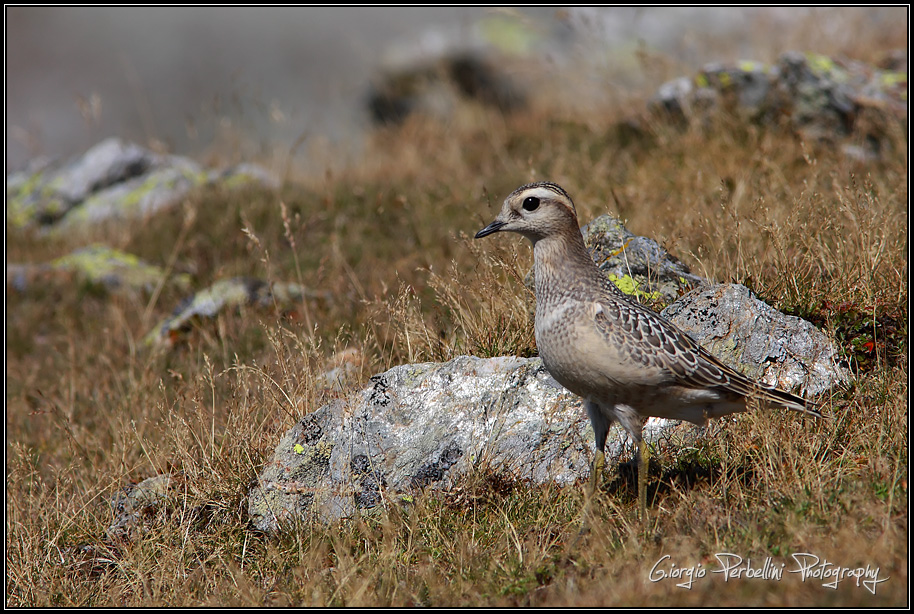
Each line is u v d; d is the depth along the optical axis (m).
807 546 6.82
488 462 8.91
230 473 9.85
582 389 7.96
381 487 9.09
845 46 21.89
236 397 11.12
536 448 9.04
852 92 16.73
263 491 9.37
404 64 29.00
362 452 9.30
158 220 20.52
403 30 40.88
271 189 20.64
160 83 47.78
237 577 8.23
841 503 7.35
